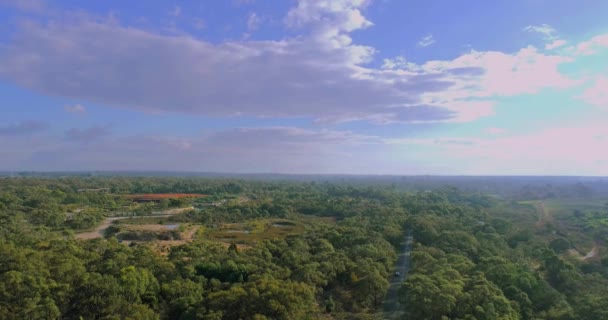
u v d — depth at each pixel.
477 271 80.00
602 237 138.88
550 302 70.31
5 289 55.84
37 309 54.53
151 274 72.19
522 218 183.25
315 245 111.69
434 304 63.03
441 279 70.00
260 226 170.75
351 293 81.75
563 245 125.81
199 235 152.62
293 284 65.25
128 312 57.12
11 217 143.38
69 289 61.31
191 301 64.25
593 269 99.88
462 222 158.50
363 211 195.12
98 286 61.28
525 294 71.56
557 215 198.62
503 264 84.88
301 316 59.59
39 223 152.00
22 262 64.44
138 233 148.88
